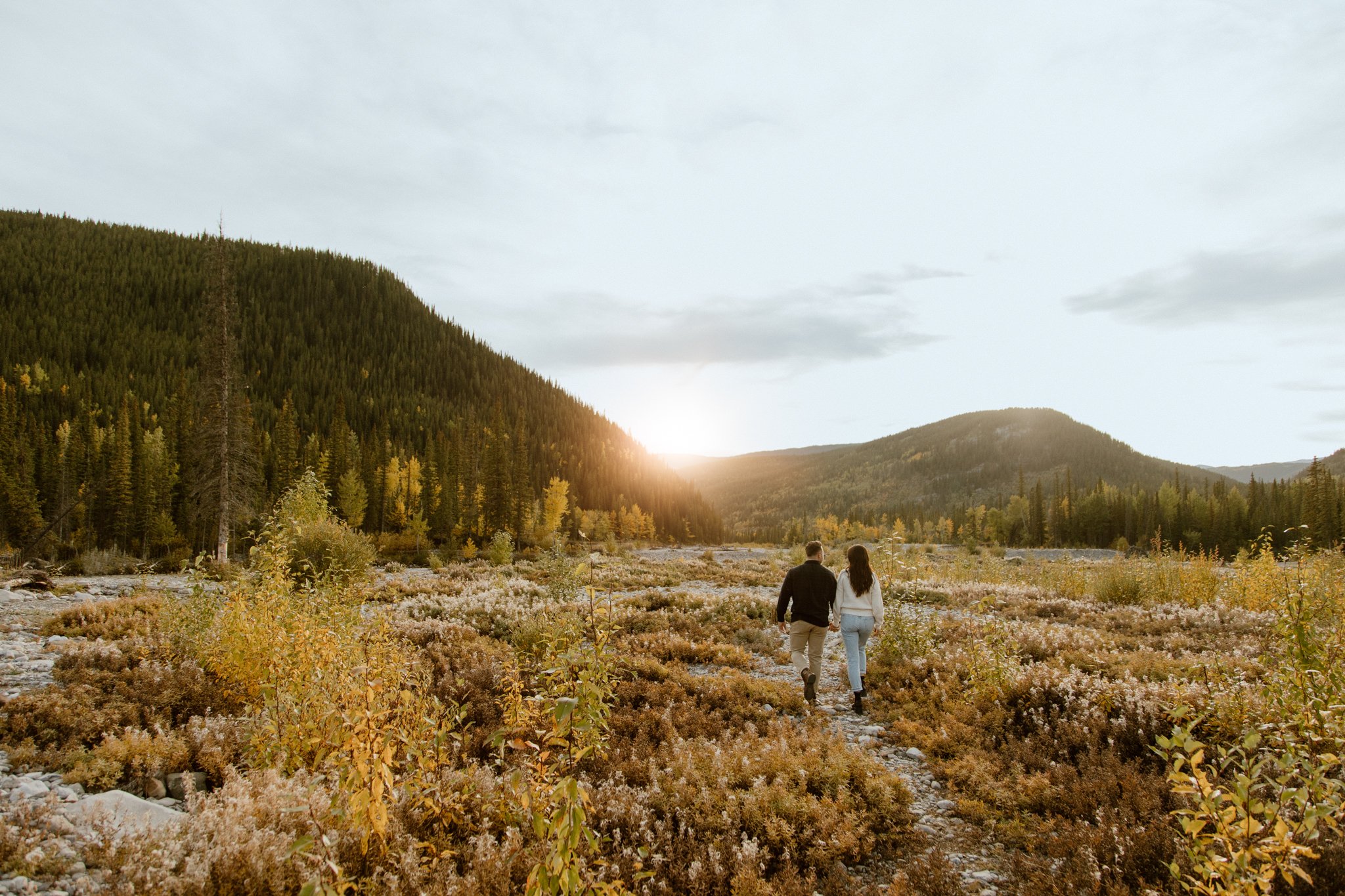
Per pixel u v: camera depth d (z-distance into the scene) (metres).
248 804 4.41
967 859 4.83
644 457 178.75
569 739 4.40
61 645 9.61
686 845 4.71
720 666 11.02
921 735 7.32
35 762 5.37
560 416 176.00
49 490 64.81
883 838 5.09
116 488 62.91
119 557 33.66
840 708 8.77
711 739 7.19
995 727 7.20
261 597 8.03
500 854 4.14
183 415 76.31
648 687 8.74
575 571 4.75
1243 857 2.91
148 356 134.12
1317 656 5.32
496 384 187.00
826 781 5.82
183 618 9.59
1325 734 4.59
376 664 5.96
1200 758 3.22
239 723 6.42
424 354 187.62
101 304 160.75
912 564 25.30
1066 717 7.04
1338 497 76.31
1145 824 4.68
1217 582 15.59
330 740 4.37
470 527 72.62
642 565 36.91
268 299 189.25
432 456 92.62
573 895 3.00
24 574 19.91
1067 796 5.36
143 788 5.16
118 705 6.63
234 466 38.91
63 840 4.05
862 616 8.58
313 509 23.56
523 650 10.63
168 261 195.25
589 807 4.51
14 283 157.00
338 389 135.12
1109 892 3.96
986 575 24.52
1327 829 3.92
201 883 3.50
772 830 4.89
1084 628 12.09
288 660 6.10
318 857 3.15
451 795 4.71
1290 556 8.46
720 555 66.31
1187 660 8.27
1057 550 96.75
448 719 6.23
